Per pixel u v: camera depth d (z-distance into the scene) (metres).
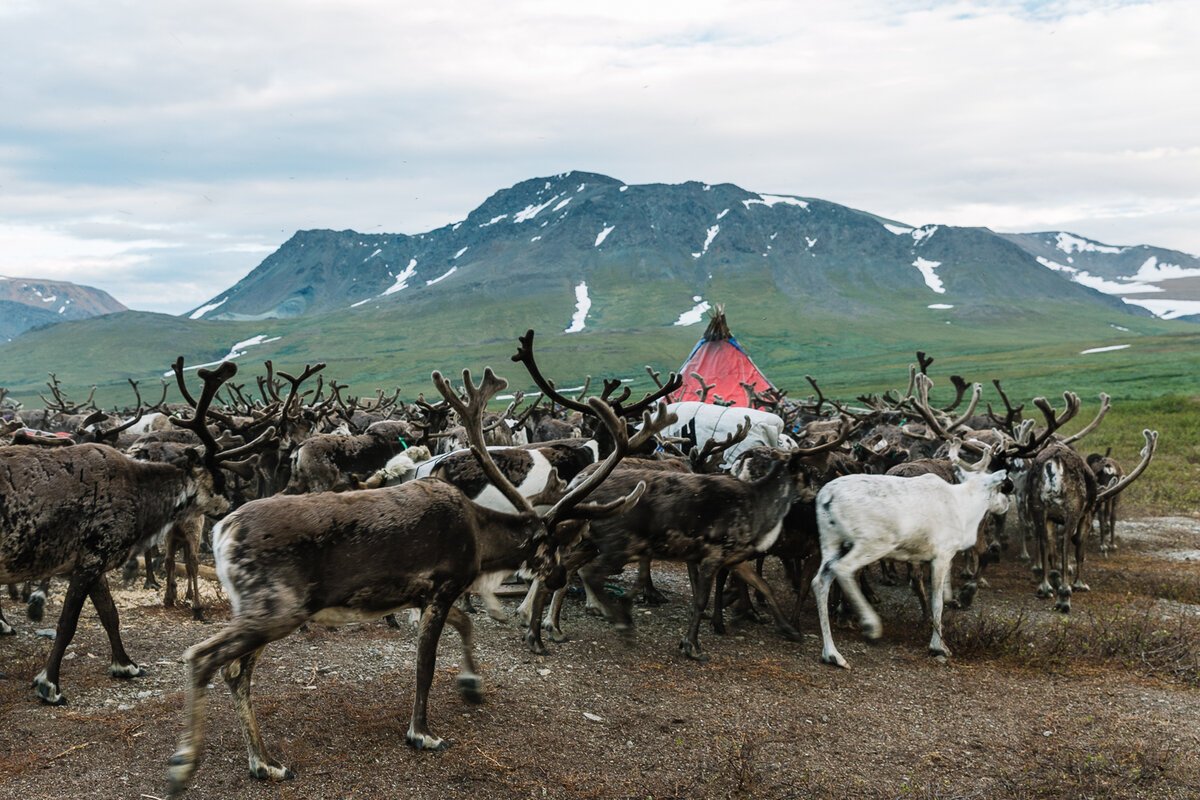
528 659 6.87
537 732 5.55
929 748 5.70
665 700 6.23
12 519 5.23
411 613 7.91
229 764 4.85
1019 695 6.68
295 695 5.77
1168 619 8.80
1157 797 5.16
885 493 7.27
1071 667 7.33
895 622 8.38
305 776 4.80
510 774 5.01
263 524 4.62
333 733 5.30
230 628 4.50
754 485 7.32
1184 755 5.68
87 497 5.55
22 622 7.08
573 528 6.10
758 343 196.62
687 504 7.06
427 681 5.22
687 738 5.64
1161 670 7.33
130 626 7.20
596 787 4.96
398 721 5.53
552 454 8.38
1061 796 5.13
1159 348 126.06
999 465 9.25
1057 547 11.91
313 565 4.69
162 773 4.71
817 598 7.29
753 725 5.88
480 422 5.61
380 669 6.38
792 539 7.91
